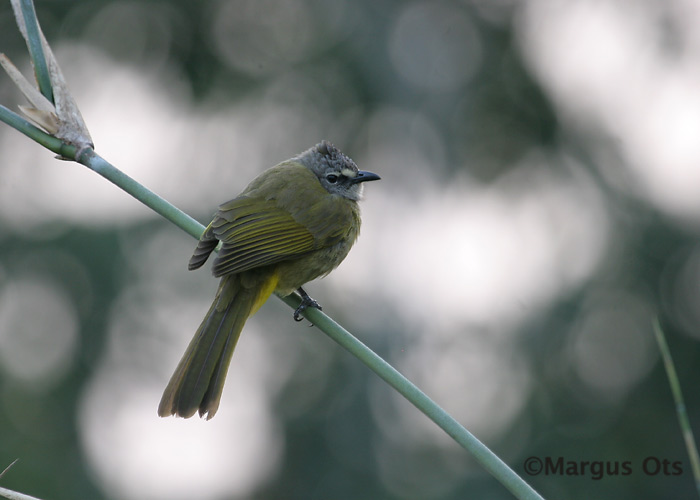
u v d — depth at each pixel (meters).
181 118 15.70
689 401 14.10
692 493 13.66
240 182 15.57
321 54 16.05
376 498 14.30
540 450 13.80
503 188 15.67
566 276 14.55
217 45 15.82
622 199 14.68
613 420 13.88
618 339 14.13
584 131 15.18
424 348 15.03
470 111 16.06
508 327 14.32
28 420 14.61
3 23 15.87
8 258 14.76
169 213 5.64
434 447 14.15
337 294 15.23
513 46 16.05
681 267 14.22
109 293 14.77
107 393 14.84
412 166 16.11
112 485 14.53
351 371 14.81
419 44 16.23
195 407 5.84
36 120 5.68
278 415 14.59
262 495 14.35
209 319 6.34
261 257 6.69
